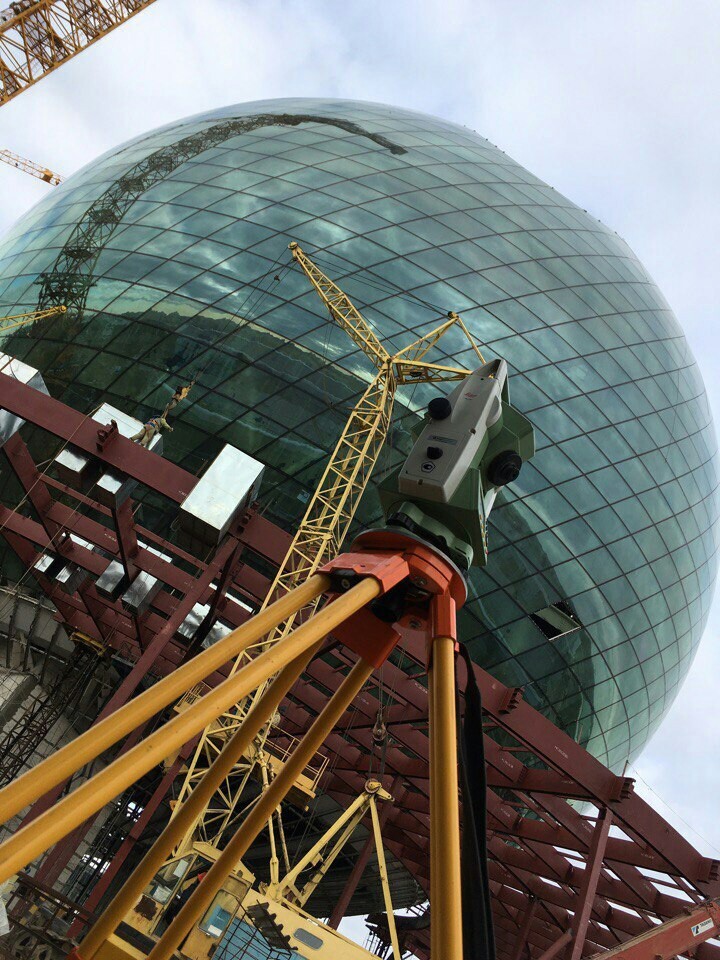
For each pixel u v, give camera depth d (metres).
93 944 5.66
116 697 25.30
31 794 4.32
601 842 28.12
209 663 5.11
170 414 47.81
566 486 51.56
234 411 47.34
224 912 23.28
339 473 42.12
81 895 40.53
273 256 53.94
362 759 38.53
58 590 38.84
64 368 51.44
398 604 6.40
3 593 43.62
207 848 25.53
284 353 49.06
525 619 48.44
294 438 46.50
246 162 62.69
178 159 64.69
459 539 6.84
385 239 56.25
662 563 56.84
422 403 48.53
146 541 43.44
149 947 22.34
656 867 29.39
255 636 5.40
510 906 42.81
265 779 31.98
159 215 58.91
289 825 47.56
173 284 53.09
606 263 67.88
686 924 25.16
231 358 49.03
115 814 41.50
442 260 56.28
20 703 40.84
